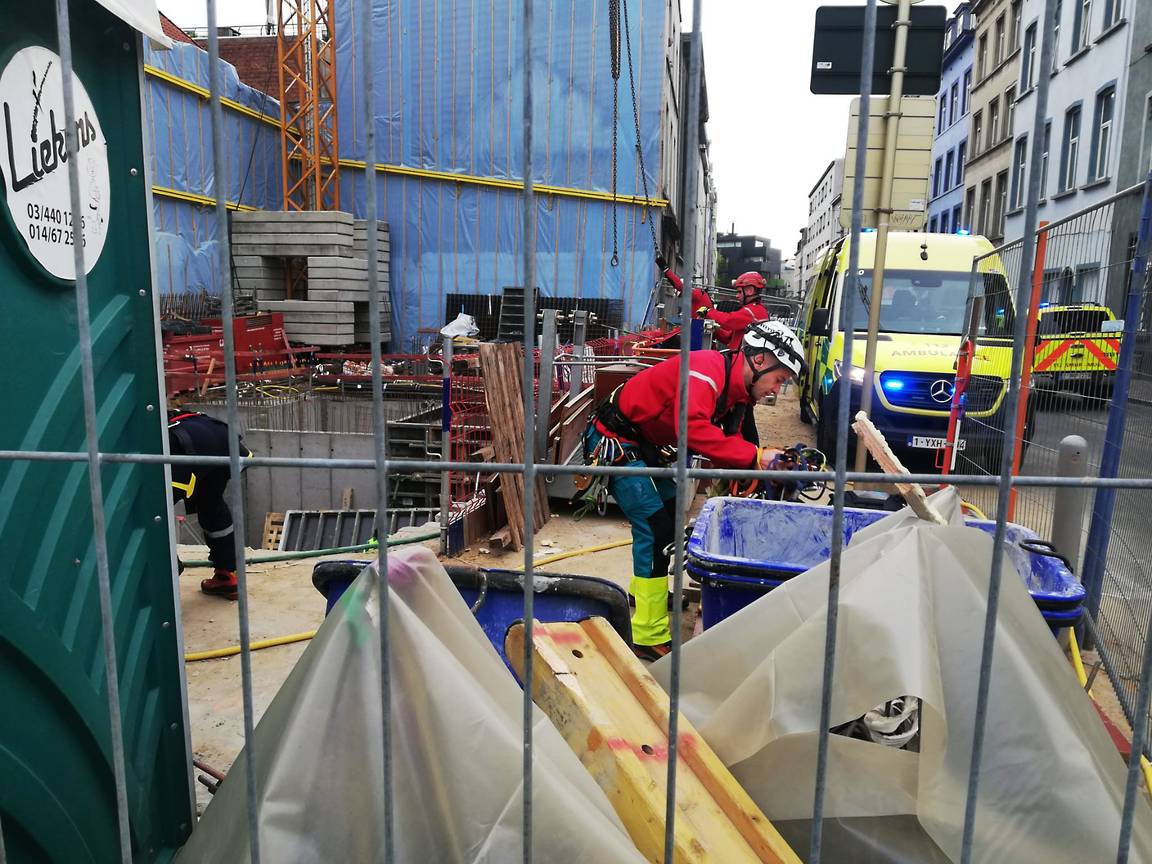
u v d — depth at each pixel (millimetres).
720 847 1465
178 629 2105
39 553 1595
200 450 4156
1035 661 1596
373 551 5309
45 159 1569
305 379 11781
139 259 1903
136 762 1951
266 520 8266
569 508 6590
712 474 1199
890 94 5086
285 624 4090
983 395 5551
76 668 1679
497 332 19016
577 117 19109
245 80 23734
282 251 18016
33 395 1572
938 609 1631
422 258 20000
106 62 1805
